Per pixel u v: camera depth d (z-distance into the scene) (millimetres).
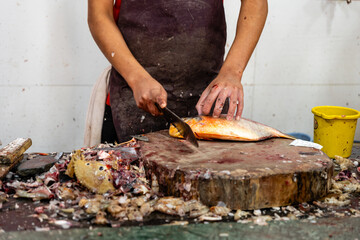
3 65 2451
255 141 1265
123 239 843
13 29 2404
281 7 2645
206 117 1321
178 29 1480
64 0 2410
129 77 1304
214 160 1083
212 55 1557
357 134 2947
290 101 2832
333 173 1181
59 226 898
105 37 1377
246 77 2748
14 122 2559
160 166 1048
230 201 985
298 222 923
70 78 2545
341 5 2680
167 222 926
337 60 2787
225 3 2553
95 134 1771
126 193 1038
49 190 1044
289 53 2736
